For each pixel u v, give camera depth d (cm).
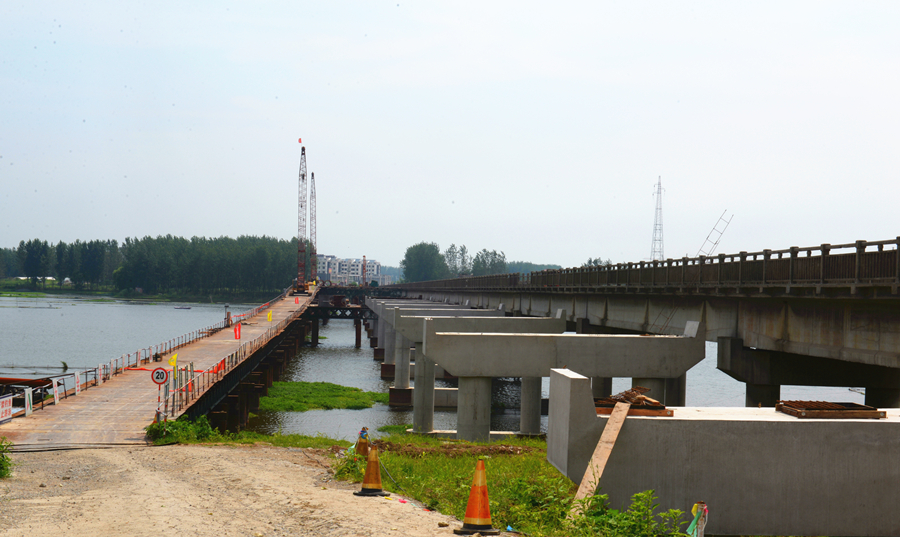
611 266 4538
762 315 2811
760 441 1680
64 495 1579
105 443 2520
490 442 3328
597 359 3281
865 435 1673
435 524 1287
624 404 1786
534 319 4559
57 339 11706
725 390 6950
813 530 1673
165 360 4784
